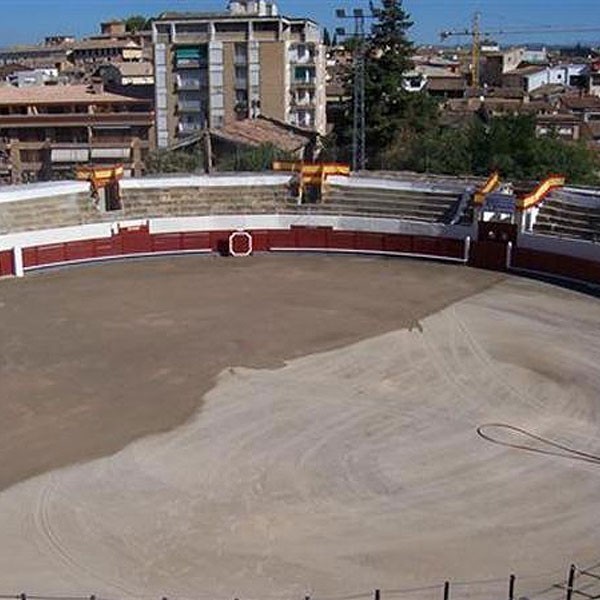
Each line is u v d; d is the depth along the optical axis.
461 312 28.95
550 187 35.94
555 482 17.33
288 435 19.59
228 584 14.10
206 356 24.80
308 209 38.31
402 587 13.98
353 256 37.34
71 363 24.33
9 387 22.59
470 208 36.12
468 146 50.97
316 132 76.56
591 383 22.58
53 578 14.27
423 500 16.66
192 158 58.22
